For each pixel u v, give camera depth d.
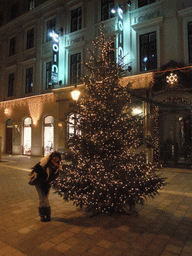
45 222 3.86
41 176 3.77
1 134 18.98
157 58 10.82
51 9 16.17
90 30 13.73
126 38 11.98
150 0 11.58
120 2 12.46
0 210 4.52
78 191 4.04
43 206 3.92
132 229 3.57
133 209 4.43
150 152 9.98
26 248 2.99
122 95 4.55
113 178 4.09
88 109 4.52
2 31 20.05
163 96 10.21
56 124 14.76
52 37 14.65
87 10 14.09
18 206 4.79
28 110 16.67
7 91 19.06
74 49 14.41
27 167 10.66
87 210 4.26
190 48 10.18
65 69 14.82
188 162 9.79
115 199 3.94
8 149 18.56
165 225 3.73
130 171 4.15
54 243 3.12
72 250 2.93
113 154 4.26
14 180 7.57
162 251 2.90
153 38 11.23
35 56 16.86
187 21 10.20
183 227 3.65
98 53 13.09
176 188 6.29
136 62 11.52
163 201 5.08
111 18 12.69
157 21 10.84
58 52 15.05
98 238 3.26
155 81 10.06
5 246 3.04
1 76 19.67
